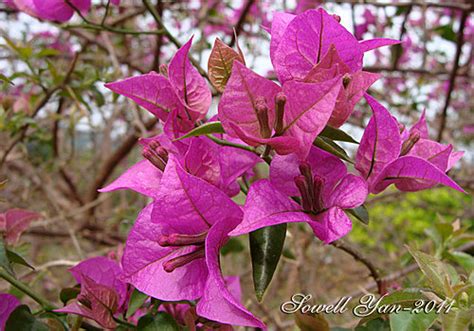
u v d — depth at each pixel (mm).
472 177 707
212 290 176
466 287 177
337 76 165
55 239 706
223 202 178
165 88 195
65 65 678
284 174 186
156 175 208
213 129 181
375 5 528
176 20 720
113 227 677
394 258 558
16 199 692
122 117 789
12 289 288
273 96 178
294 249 478
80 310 212
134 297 210
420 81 746
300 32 189
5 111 466
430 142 210
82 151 1009
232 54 196
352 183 186
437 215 328
